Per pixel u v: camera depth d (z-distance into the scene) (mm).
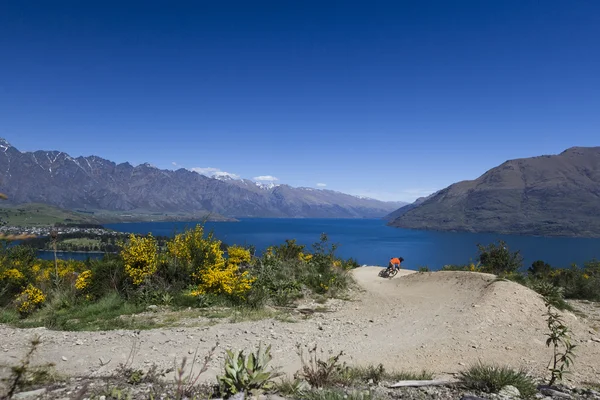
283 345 8195
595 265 19828
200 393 4609
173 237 14359
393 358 7641
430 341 8906
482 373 5609
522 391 5176
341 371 5645
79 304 11820
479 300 12023
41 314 11031
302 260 19250
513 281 14680
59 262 16844
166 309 11320
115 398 4344
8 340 7754
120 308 11148
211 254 13805
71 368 5906
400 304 13273
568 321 10523
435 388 5324
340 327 10297
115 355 6828
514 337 9031
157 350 7312
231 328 9391
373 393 4863
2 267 13008
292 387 4895
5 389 4023
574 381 6227
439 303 12867
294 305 12984
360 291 15898
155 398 4375
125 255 12664
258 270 15844
